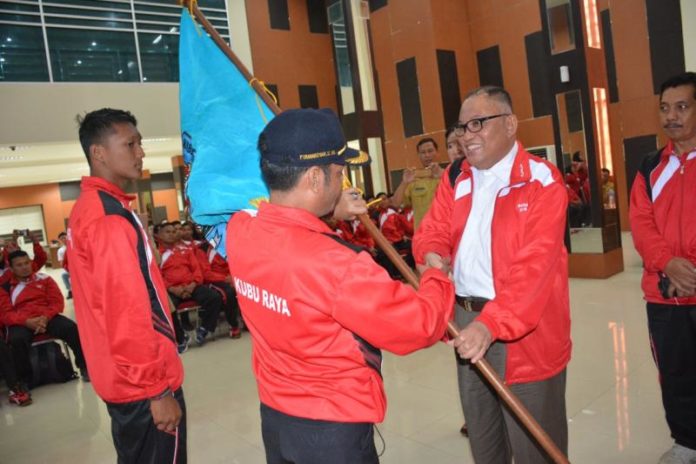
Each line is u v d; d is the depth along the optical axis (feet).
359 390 3.45
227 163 5.24
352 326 3.27
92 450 9.77
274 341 3.57
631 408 8.73
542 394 5.13
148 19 30.60
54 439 10.44
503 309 4.63
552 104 19.54
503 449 5.92
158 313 5.18
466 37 33.19
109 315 4.77
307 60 36.04
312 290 3.28
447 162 32.22
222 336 17.31
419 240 6.12
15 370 12.89
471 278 5.48
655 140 27.68
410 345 3.38
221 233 5.07
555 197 4.92
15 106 25.57
